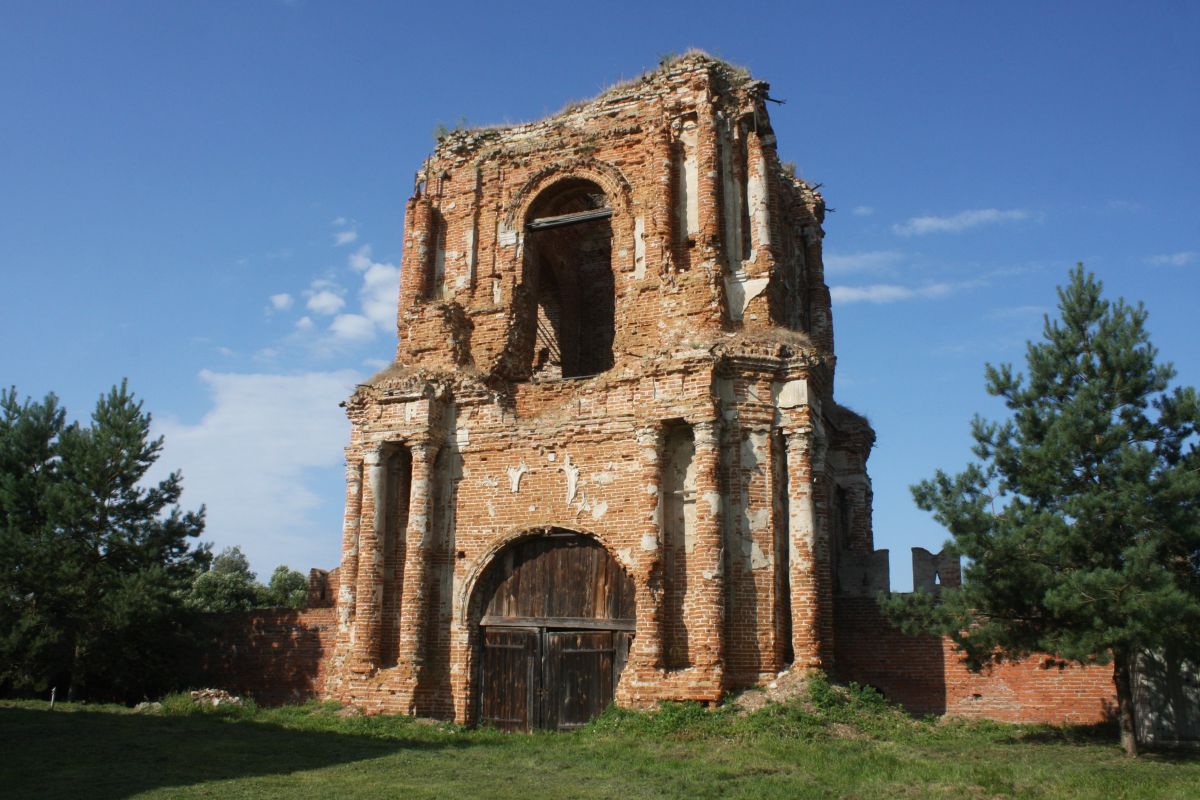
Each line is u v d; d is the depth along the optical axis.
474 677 23.27
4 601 27.94
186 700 24.64
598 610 22.58
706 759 16.66
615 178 26.22
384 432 24.88
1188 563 16.66
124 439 30.62
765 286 24.20
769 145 26.48
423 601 23.56
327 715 23.08
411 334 26.72
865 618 24.31
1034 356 18.20
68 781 14.24
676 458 22.45
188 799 13.10
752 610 21.22
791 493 21.98
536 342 31.97
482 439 24.52
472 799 13.22
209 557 31.66
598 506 22.81
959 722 21.78
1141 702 18.61
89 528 29.58
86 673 28.92
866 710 20.12
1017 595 17.25
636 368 22.95
